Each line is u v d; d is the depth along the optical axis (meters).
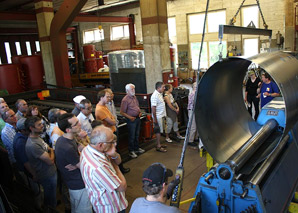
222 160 2.73
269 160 2.79
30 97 11.03
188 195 3.99
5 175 3.27
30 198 3.17
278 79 2.12
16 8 19.77
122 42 22.00
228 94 3.31
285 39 13.86
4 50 21.53
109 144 2.34
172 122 6.11
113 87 9.80
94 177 2.27
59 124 2.74
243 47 15.69
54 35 11.75
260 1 14.48
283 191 2.80
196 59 18.17
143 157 5.52
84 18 16.62
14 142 3.29
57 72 12.18
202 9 16.92
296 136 3.60
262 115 3.64
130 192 4.19
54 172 3.24
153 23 8.12
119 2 19.47
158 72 8.41
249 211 2.14
